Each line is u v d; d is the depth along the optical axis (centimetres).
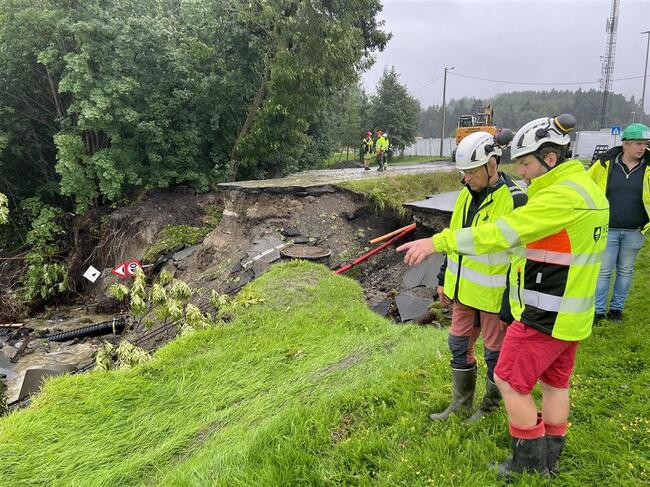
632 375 415
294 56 1669
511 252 267
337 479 306
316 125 2712
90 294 1681
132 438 443
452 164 2323
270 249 1100
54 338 1322
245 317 702
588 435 327
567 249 243
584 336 254
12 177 1928
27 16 1532
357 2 1719
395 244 1120
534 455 276
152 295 719
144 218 1675
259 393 502
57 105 1758
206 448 400
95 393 512
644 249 878
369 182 1324
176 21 1923
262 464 327
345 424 373
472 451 314
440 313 748
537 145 251
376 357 550
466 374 352
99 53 1575
